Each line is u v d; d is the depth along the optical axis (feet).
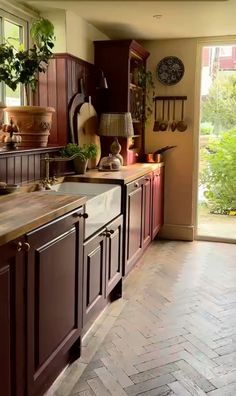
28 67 8.96
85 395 6.72
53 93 11.08
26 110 9.35
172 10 10.89
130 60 13.75
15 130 8.74
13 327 5.21
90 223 8.21
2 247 4.82
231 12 11.12
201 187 18.35
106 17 11.65
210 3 10.30
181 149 15.74
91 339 8.49
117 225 10.14
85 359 7.77
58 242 6.46
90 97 12.50
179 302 10.36
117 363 7.64
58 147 10.66
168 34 14.06
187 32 13.80
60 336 6.81
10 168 8.57
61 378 7.17
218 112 16.69
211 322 9.30
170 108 15.61
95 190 10.38
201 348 8.19
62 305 6.81
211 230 16.89
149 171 13.15
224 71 16.22
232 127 17.12
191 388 6.91
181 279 11.94
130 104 13.85
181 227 16.12
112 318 9.45
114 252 9.98
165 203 16.19
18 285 5.26
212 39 14.65
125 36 14.25
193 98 15.31
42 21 9.52
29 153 9.21
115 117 12.44
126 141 13.55
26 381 5.67
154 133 15.87
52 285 6.32
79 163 11.09
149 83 15.16
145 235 13.21
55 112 11.14
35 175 9.65
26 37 10.43
